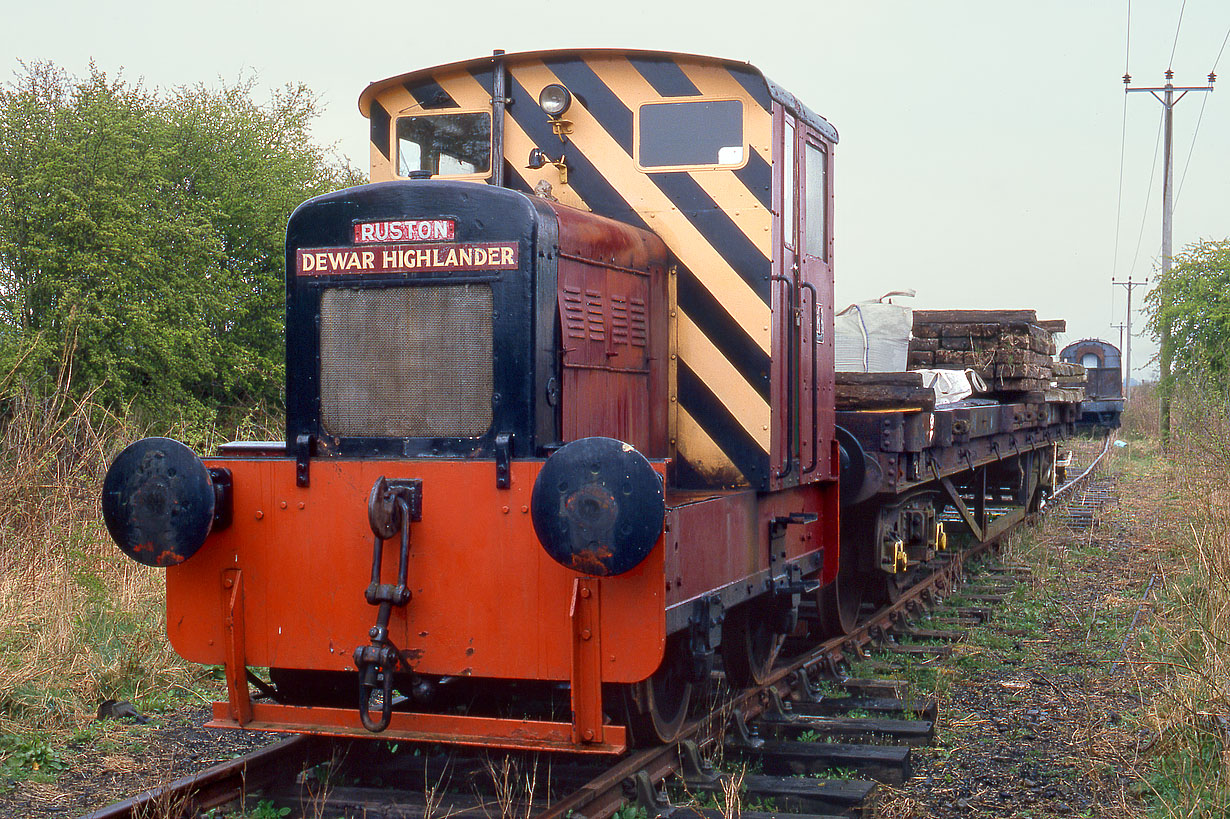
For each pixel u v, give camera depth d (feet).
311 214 16.24
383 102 20.10
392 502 14.76
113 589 25.98
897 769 17.30
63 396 30.42
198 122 71.15
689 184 18.84
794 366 19.80
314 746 17.33
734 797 15.76
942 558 36.42
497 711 18.67
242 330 68.54
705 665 16.63
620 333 17.53
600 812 14.80
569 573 14.46
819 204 22.09
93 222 57.62
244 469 15.71
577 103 19.20
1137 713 20.26
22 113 59.88
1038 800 16.52
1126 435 111.24
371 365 15.90
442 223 15.62
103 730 19.70
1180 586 28.71
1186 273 78.48
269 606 15.56
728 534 17.34
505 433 15.25
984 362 37.35
